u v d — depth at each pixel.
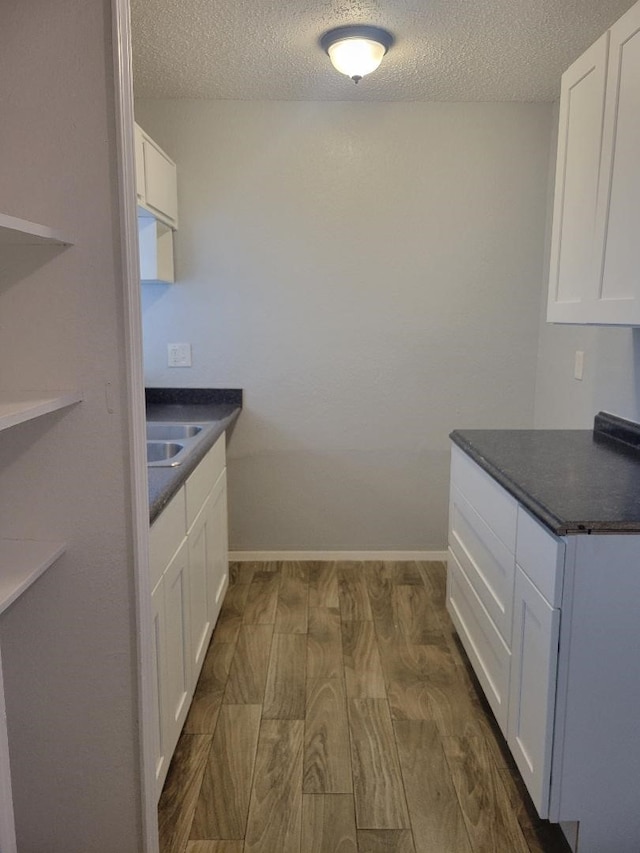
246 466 3.41
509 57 2.56
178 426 2.71
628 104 1.72
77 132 1.23
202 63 2.62
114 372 1.30
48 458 1.32
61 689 1.40
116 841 1.47
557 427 3.08
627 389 2.40
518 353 3.33
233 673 2.43
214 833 1.69
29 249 1.26
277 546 3.49
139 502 1.35
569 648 1.50
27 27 1.21
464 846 1.66
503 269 3.26
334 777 1.90
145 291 3.25
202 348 3.30
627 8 2.14
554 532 1.46
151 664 1.44
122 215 1.25
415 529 3.48
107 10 1.20
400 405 3.37
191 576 2.11
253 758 1.98
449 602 2.70
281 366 3.32
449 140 3.15
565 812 1.57
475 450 2.24
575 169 2.09
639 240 1.66
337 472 3.43
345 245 3.22
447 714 2.20
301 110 3.11
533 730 1.63
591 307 1.96
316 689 2.33
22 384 1.30
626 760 1.56
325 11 2.16
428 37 2.37
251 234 3.20
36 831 1.46
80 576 1.36
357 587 3.19
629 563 1.47
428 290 3.27
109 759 1.43
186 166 3.14
